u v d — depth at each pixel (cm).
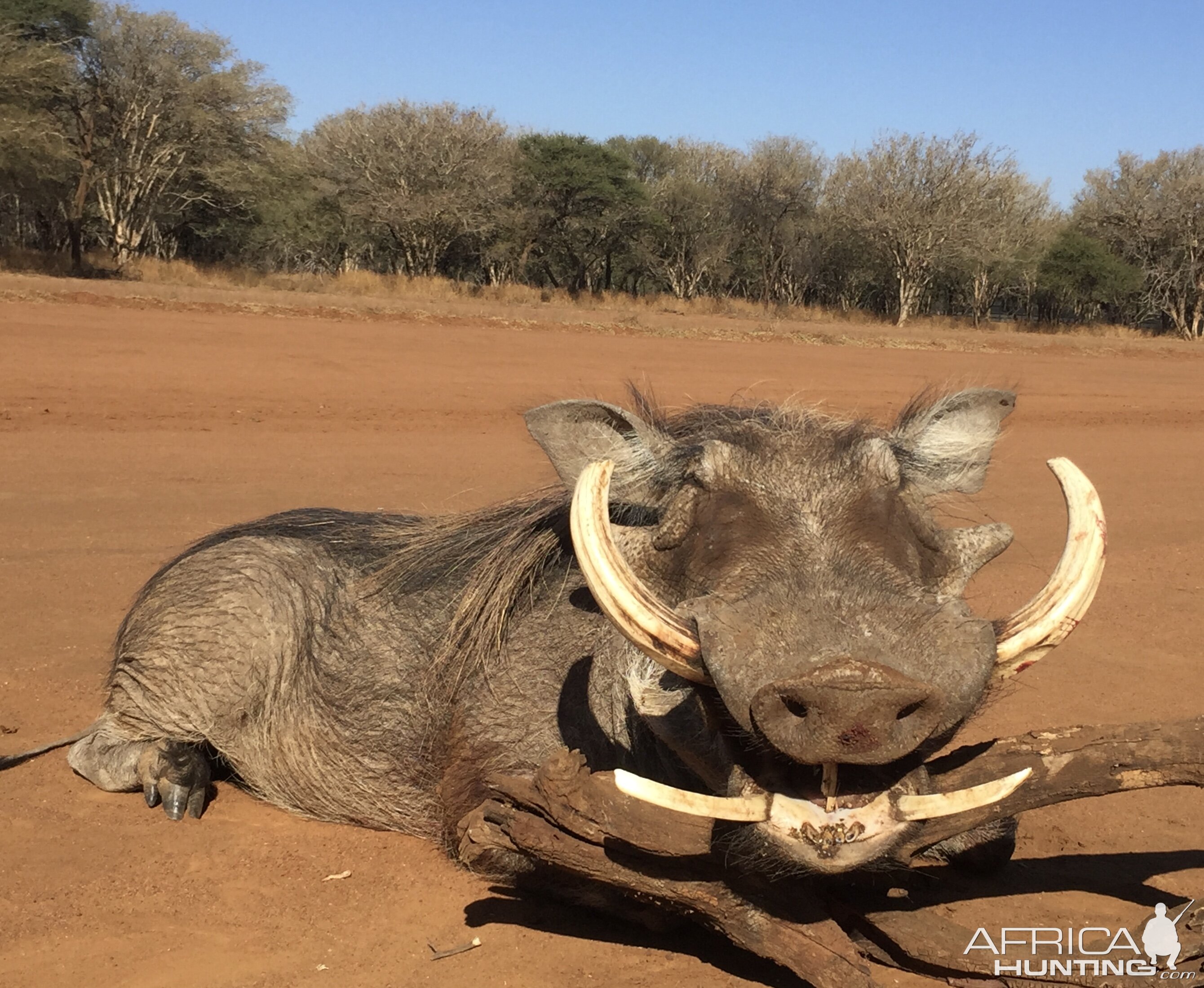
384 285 1412
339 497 300
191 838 133
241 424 411
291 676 141
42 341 561
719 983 105
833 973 94
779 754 88
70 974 104
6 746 152
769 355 854
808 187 2064
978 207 1830
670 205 2069
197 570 145
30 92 1280
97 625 197
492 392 531
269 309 838
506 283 1812
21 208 1658
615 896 113
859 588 89
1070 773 102
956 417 119
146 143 1441
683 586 102
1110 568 270
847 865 83
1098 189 2173
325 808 140
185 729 140
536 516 134
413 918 116
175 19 1494
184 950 109
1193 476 413
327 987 103
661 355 780
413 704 135
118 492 296
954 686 82
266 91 1570
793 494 99
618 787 83
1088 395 701
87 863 125
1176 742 101
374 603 144
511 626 132
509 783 101
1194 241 1916
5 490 294
